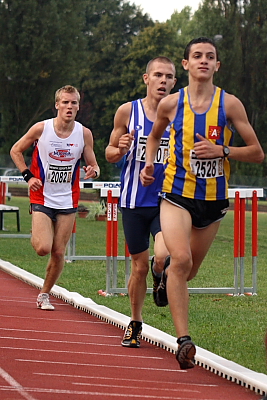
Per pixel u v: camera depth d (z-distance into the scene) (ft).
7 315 71.31
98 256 124.77
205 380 48.24
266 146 482.28
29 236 164.04
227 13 472.03
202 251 51.37
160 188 58.44
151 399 42.47
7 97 498.28
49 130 74.49
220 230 204.33
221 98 48.16
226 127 48.34
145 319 70.90
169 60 59.52
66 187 75.66
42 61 495.00
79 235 176.76
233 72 469.98
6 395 41.70
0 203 190.60
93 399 41.83
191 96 48.42
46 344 57.77
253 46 475.72
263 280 103.76
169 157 49.39
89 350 56.39
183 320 46.62
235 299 86.12
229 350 57.57
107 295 86.33
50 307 76.13
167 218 48.49
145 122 58.95
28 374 47.16
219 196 48.91
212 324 69.31
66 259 123.95
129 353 56.13
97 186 117.70
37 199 74.95
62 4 506.48
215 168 48.34
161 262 55.42
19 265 114.42
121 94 606.96
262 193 89.92
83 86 632.38
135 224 58.59
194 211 48.65
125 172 59.26
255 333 65.05
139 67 605.73
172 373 49.90
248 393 45.16
